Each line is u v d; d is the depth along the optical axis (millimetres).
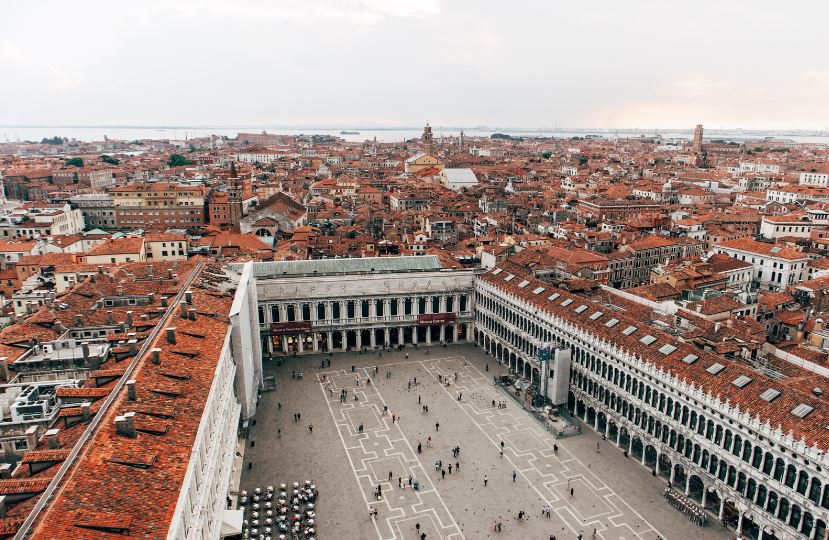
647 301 129125
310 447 104125
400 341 153625
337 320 149125
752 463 78250
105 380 70750
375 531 82812
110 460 51688
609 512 87000
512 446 105125
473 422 113562
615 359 103312
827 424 71625
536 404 118312
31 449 60594
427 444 105250
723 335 104750
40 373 77000
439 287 153750
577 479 95125
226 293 109812
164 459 54656
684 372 90188
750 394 81062
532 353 129750
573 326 114062
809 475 70312
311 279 145750
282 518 82188
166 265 131000
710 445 84375
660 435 94562
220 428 74812
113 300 109812
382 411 117625
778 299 145875
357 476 95812
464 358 146750
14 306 132375
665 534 82188
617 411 104562
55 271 141250
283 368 139375
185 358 75812
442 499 90062
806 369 95188
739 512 80188
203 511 60625
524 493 91688
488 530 83188
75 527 43625
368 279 148875
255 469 97062
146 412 60188
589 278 161250
